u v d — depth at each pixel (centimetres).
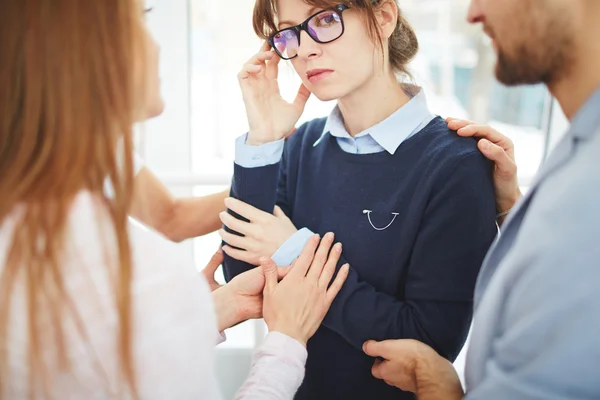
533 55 66
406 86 109
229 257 112
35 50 59
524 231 63
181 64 167
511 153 102
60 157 60
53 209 60
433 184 96
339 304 100
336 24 94
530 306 58
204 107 187
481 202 95
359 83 98
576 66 64
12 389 62
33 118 60
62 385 62
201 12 184
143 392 65
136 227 68
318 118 122
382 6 99
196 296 68
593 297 53
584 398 55
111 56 61
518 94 277
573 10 61
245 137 109
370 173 104
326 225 108
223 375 191
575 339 54
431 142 100
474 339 73
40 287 59
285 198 118
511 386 58
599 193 55
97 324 61
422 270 98
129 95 63
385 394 108
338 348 108
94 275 61
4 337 60
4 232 61
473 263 96
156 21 164
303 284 97
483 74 304
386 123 103
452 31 309
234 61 188
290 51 100
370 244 102
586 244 54
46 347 61
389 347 96
